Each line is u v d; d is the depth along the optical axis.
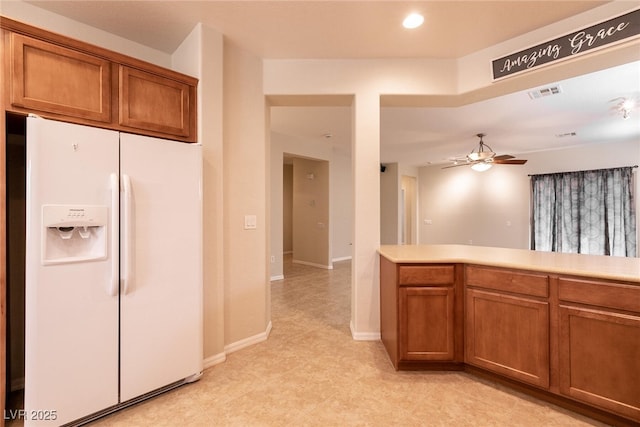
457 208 8.02
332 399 1.88
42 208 1.49
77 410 1.60
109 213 1.70
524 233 6.83
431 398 1.89
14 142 2.00
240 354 2.48
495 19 2.20
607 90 3.34
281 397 1.90
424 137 5.34
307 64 2.80
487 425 1.65
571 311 1.74
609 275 1.63
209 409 1.79
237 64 2.59
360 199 2.80
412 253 2.49
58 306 1.55
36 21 2.06
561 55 2.16
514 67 2.38
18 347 2.01
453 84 2.77
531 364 1.87
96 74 1.78
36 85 1.60
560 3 2.03
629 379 1.58
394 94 2.79
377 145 2.80
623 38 1.92
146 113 1.99
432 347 2.20
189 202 2.03
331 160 6.61
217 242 2.36
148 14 2.14
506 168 7.13
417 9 2.10
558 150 6.29
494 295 2.03
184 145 2.02
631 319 1.57
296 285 4.95
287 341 2.74
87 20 2.21
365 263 2.80
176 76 2.14
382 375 2.16
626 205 5.48
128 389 1.77
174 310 1.96
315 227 6.79
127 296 1.77
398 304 2.20
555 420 1.69
